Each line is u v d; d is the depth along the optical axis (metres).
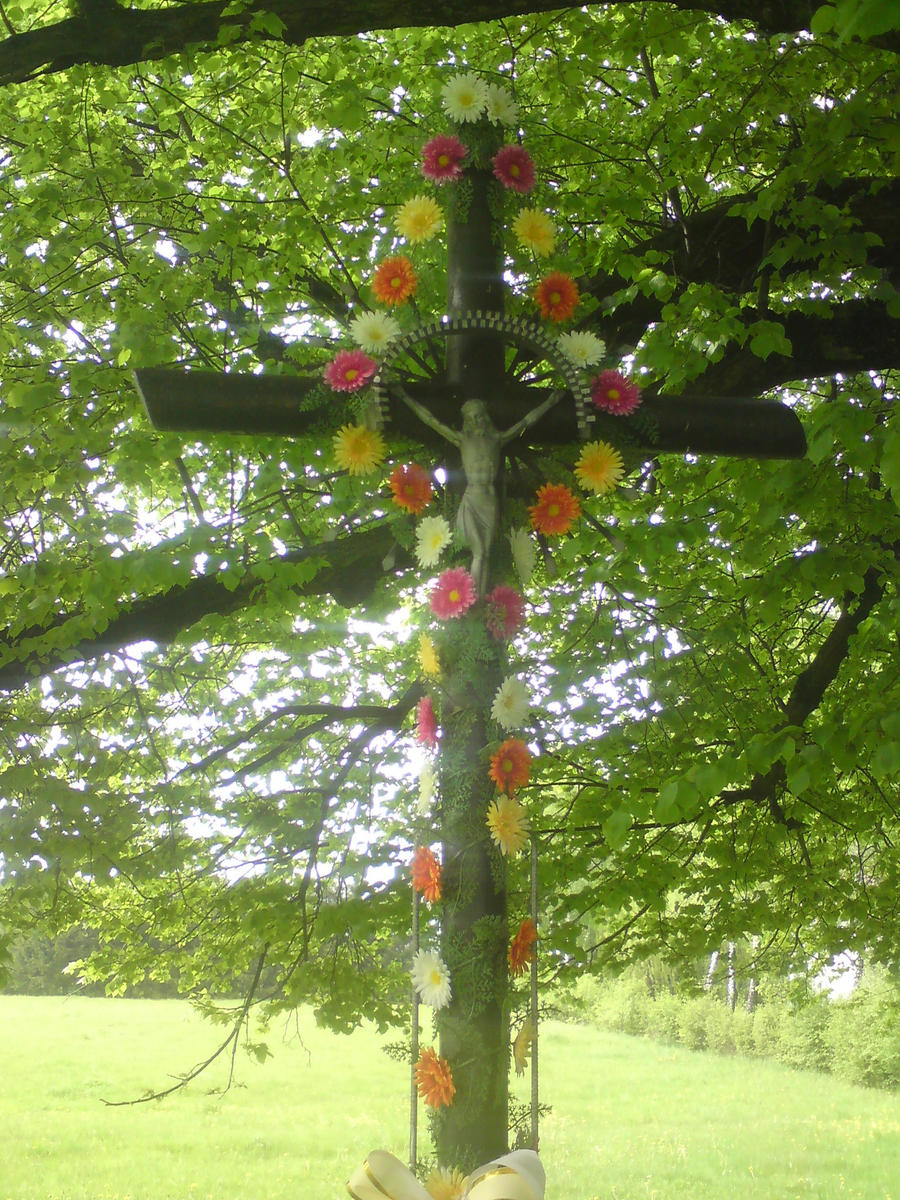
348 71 7.64
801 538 6.60
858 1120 22.62
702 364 5.75
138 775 8.31
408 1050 3.68
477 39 7.76
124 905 8.90
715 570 8.00
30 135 7.39
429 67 7.82
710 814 8.78
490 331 3.89
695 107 7.02
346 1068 27.00
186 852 7.82
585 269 7.04
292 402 4.07
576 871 8.35
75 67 6.80
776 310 6.96
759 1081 27.80
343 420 4.09
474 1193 2.80
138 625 7.15
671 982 13.73
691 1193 16.53
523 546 3.94
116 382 6.68
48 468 6.54
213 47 6.72
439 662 3.69
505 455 4.04
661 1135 20.81
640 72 8.04
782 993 13.95
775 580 5.86
